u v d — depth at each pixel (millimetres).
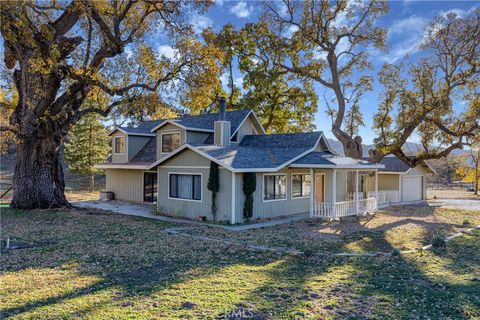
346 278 7520
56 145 19031
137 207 20984
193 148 16406
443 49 24531
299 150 19125
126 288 6750
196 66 18281
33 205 18641
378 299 6281
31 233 12383
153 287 6816
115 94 17703
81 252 9656
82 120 32812
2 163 51500
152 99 19094
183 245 10656
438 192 42406
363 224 15617
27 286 6824
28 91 17594
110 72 19094
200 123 22688
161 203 18266
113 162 25484
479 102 23500
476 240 11961
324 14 27078
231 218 15219
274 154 18625
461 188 49875
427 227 14844
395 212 20656
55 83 17172
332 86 28625
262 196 16781
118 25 17156
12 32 15609
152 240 11336
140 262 8688
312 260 9070
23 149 18859
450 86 24375
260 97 31500
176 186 17609
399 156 27266
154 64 18094
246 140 23125
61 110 18703
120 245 10570
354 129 28906
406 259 9227
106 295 6355
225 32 30734
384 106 25984
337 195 20688
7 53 18344
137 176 23703
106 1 15578
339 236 12617
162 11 18109
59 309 5695
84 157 33000
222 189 15586
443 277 7648
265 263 8742
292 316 5516
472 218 18047
